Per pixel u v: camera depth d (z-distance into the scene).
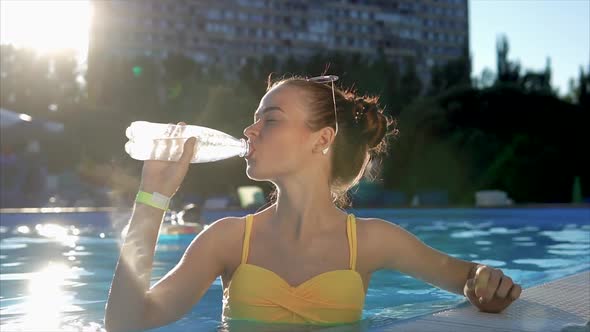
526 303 1.85
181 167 1.62
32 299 2.60
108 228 7.44
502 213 10.88
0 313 2.26
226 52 78.75
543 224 8.39
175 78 47.72
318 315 1.64
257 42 80.19
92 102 44.84
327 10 82.94
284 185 1.74
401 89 41.25
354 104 1.84
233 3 79.56
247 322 1.65
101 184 21.84
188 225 5.96
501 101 21.75
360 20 84.56
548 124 21.17
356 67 39.81
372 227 1.78
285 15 81.31
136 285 1.55
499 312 1.70
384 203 17.19
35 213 8.65
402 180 20.97
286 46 81.00
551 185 18.97
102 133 24.59
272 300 1.65
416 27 87.44
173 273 1.71
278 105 1.72
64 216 8.78
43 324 2.01
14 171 14.84
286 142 1.70
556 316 1.64
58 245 5.30
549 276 2.99
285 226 1.74
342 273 1.68
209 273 1.75
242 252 1.73
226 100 28.56
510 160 19.28
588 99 28.39
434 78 49.34
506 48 45.66
